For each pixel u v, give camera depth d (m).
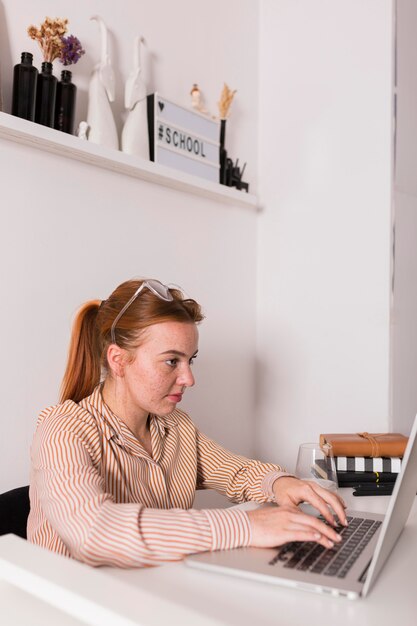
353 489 1.37
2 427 1.52
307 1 2.31
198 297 2.12
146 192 1.91
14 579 0.70
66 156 1.66
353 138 2.18
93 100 1.72
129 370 1.17
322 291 2.24
